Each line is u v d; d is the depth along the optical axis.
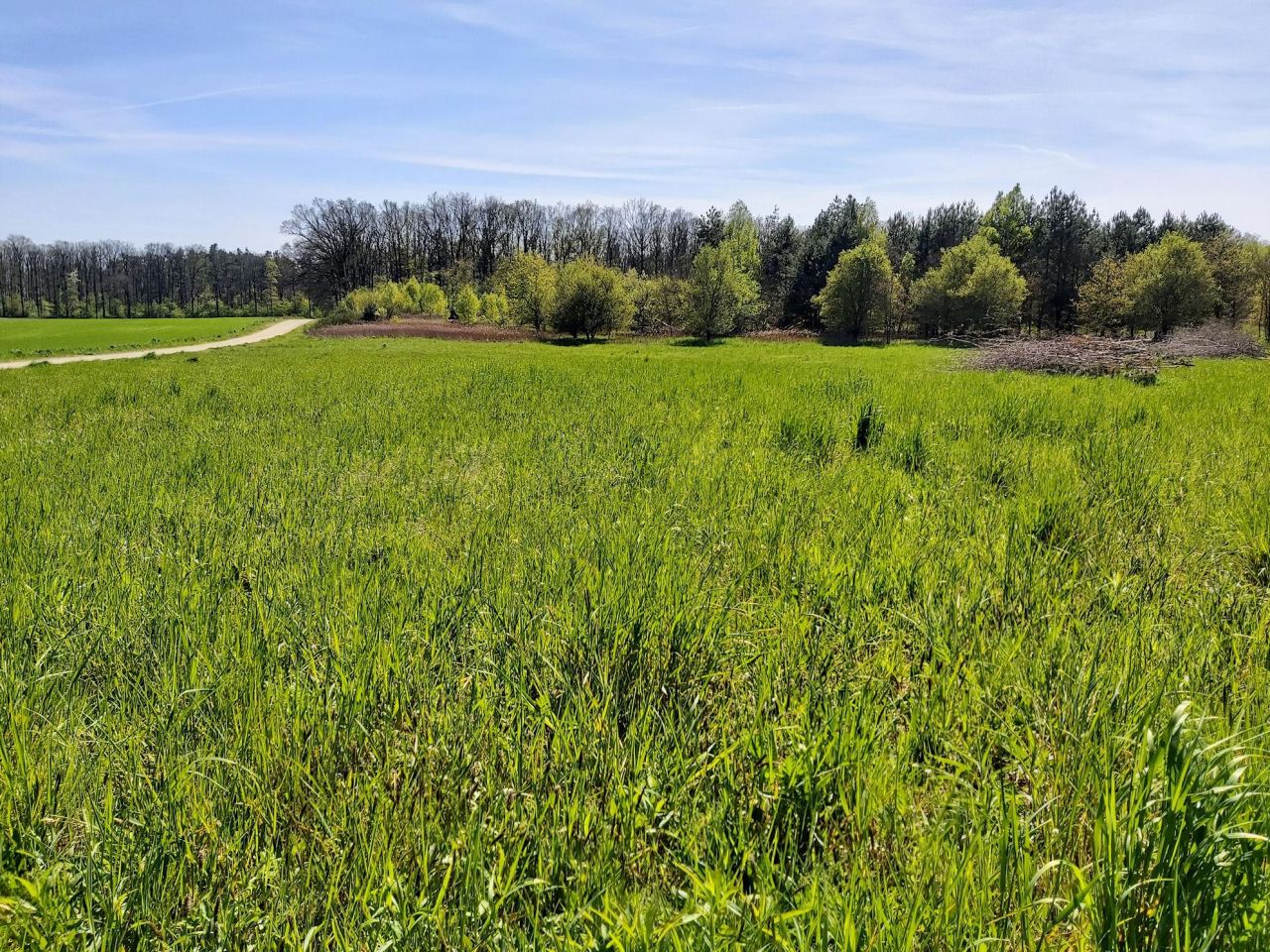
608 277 63.94
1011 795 2.19
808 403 11.81
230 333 71.44
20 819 2.19
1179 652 3.09
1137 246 78.38
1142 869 1.79
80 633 3.35
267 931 1.82
